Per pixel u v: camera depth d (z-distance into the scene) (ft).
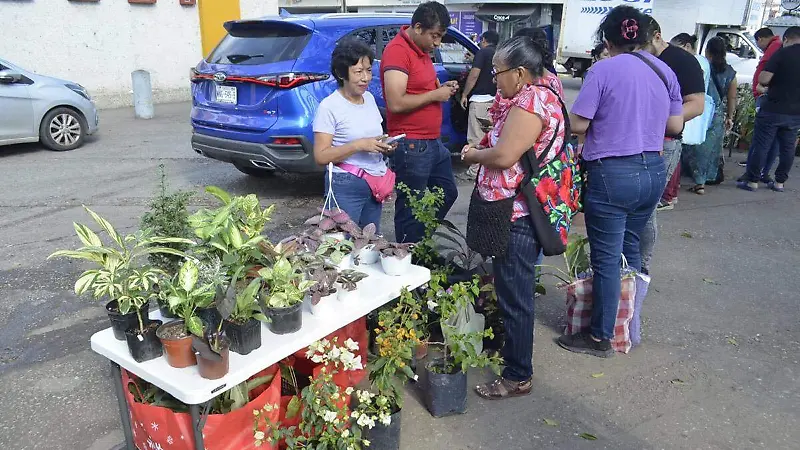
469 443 8.98
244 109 18.71
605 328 11.08
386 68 11.87
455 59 23.84
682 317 12.98
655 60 10.53
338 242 9.28
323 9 98.58
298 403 7.81
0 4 35.45
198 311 7.29
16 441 8.92
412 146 12.28
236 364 6.79
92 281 7.09
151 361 6.91
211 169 24.82
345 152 10.34
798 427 9.41
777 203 21.72
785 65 21.25
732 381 10.62
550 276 15.10
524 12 67.41
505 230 8.93
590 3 60.85
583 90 10.07
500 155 8.40
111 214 18.79
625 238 11.48
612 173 9.97
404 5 91.04
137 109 37.86
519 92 8.57
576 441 9.05
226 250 7.63
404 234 12.96
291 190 21.94
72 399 9.93
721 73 21.77
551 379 10.64
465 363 9.03
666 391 10.31
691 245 17.34
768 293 14.21
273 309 7.34
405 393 10.12
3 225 17.83
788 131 22.16
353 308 8.23
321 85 18.42
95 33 40.47
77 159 26.43
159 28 44.27
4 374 10.57
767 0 73.26
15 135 26.48
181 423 6.73
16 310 12.76
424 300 10.01
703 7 51.67
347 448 7.52
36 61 37.81
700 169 22.49
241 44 19.61
